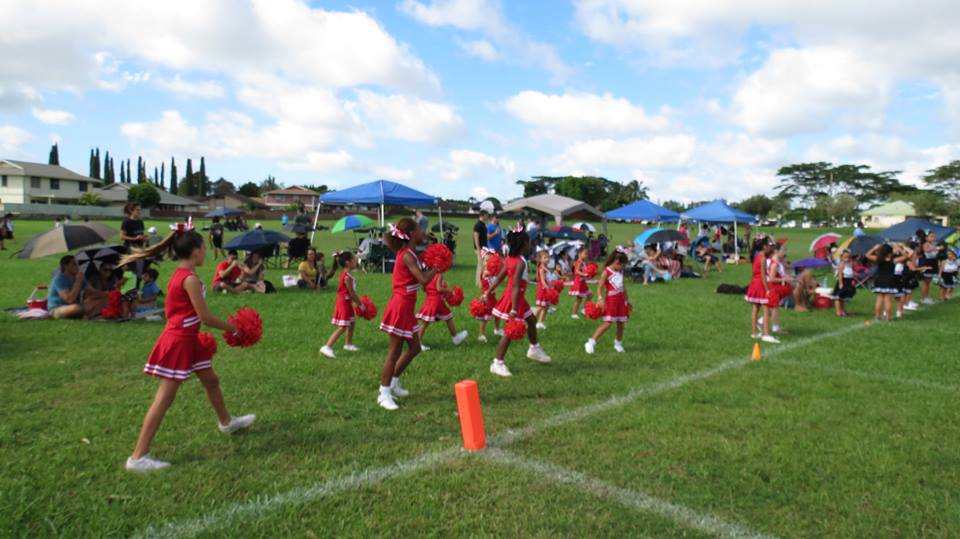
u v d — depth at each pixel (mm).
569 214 23359
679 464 4070
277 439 4375
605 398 5562
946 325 10047
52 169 71750
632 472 3912
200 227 45844
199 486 3625
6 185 67188
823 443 4469
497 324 8531
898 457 4234
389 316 5152
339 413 4969
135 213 10125
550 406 5297
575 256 18219
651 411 5148
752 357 7328
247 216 70375
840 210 85125
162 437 4348
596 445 4371
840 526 3291
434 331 8688
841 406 5375
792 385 6051
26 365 6270
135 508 3346
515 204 24797
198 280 3936
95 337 7688
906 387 6035
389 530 3154
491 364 6750
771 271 8344
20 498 3393
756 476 3883
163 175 127375
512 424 4805
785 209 105750
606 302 7465
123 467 3852
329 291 13188
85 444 4199
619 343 7594
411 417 4934
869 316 11047
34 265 17016
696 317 10469
